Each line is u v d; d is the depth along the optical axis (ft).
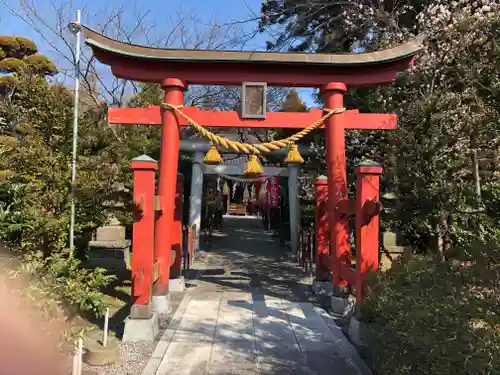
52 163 18.02
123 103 43.32
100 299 11.58
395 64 21.18
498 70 16.35
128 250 28.55
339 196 20.99
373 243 16.62
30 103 19.34
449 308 8.49
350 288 20.38
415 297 10.06
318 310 20.54
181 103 21.67
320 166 36.96
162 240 20.49
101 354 13.70
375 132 28.86
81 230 21.26
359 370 13.53
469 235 19.56
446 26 23.84
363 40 32.76
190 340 16.17
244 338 16.52
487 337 7.55
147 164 17.19
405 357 9.39
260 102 21.25
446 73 24.99
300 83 21.59
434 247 24.22
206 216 47.50
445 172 22.00
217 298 22.70
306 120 21.93
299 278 28.50
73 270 11.82
